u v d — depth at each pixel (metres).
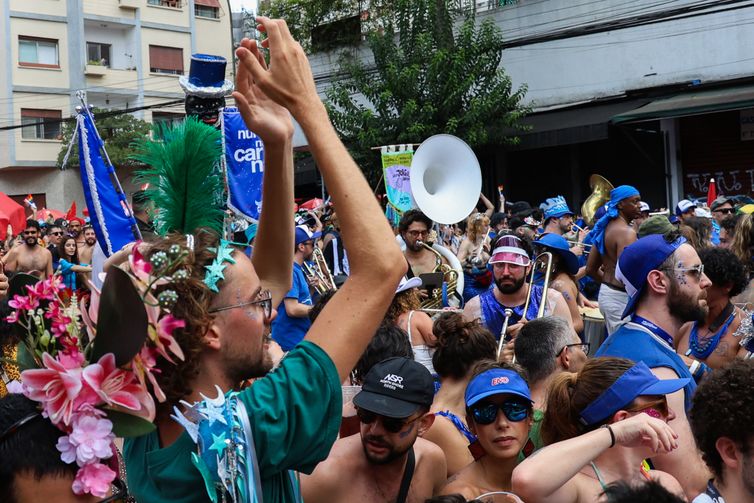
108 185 3.64
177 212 2.42
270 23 1.92
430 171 9.65
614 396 2.81
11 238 13.54
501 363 3.26
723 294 4.66
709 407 2.46
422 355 5.12
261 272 2.31
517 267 5.91
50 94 38.62
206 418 1.79
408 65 21.64
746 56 18.31
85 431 1.73
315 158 1.94
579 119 20.84
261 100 2.13
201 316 1.85
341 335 1.88
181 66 41.66
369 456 3.04
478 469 3.23
